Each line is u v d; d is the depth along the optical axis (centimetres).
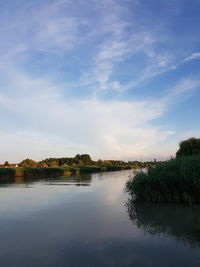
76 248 582
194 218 802
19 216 917
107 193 1570
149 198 1189
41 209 1050
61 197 1401
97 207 1086
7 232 714
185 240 628
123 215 921
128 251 560
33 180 2884
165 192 1169
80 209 1044
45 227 764
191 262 495
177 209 1003
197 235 666
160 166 1262
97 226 771
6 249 581
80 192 1631
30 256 538
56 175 4144
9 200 1300
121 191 1677
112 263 496
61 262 503
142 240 634
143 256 529
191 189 1127
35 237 667
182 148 2305
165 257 521
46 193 1591
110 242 623
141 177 1227
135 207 1067
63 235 683
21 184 2314
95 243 616
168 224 782
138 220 841
